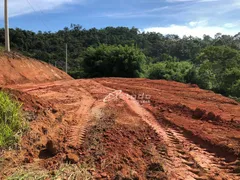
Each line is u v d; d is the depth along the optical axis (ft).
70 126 19.19
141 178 12.36
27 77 47.67
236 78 73.72
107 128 19.10
